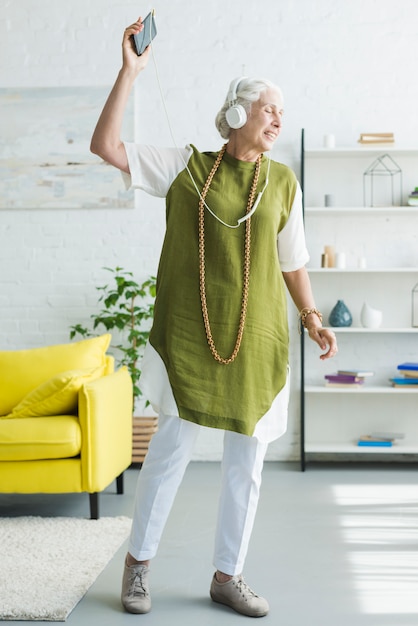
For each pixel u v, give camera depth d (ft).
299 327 17.39
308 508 12.85
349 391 16.38
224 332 7.65
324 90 17.35
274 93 7.68
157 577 9.20
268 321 7.80
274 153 17.40
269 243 7.75
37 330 17.49
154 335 7.85
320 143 17.35
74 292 17.51
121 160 7.78
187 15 17.43
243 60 17.39
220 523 8.06
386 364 17.37
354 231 17.40
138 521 8.05
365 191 17.38
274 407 7.94
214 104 17.42
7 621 7.85
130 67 7.42
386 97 17.31
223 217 7.64
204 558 9.97
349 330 16.44
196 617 7.89
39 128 17.40
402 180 17.34
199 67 17.42
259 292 7.74
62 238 17.54
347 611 8.07
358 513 12.48
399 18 17.30
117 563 9.73
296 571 9.46
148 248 17.48
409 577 9.20
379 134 16.66
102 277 17.49
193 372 7.63
